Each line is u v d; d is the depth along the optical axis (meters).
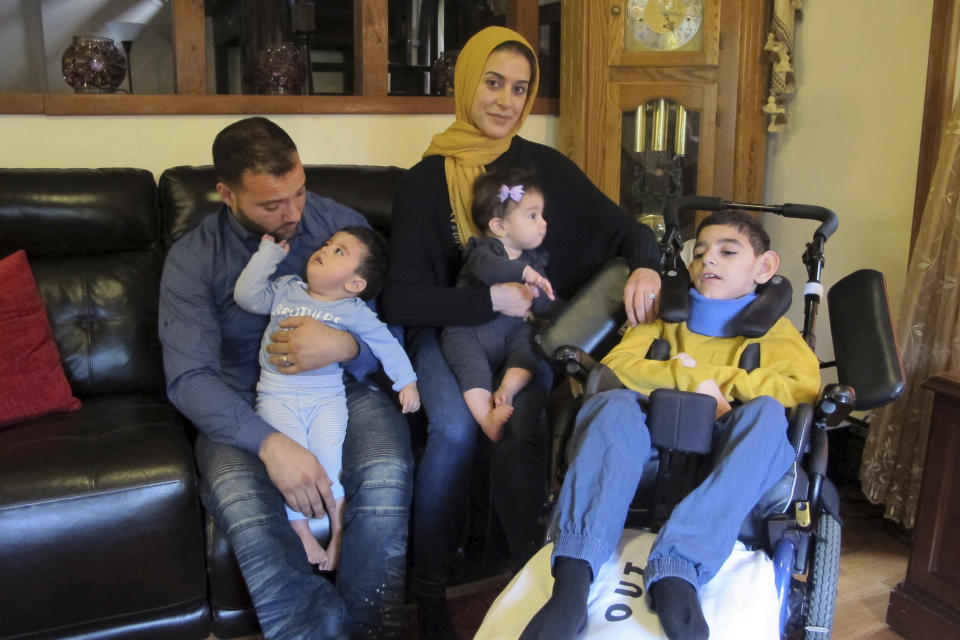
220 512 1.69
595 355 1.85
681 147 2.84
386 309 2.00
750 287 1.73
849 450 2.63
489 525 2.02
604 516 1.34
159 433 1.86
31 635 1.70
